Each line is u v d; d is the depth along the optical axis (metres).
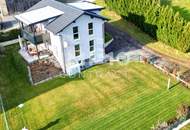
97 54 49.41
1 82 45.53
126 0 62.12
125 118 36.78
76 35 45.62
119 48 53.84
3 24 64.56
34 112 38.72
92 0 76.81
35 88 43.62
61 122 36.72
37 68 47.78
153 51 52.41
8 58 52.34
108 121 36.44
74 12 45.44
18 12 69.69
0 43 55.84
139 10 58.19
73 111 38.50
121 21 64.94
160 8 52.75
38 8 52.94
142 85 42.94
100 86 43.28
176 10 68.31
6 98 41.72
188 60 49.03
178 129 34.66
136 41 56.22
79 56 47.78
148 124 35.56
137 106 38.72
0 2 66.88
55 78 45.75
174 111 37.34
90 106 39.28
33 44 50.12
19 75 47.06
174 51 51.94
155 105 38.72
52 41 48.03
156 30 54.56
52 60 49.25
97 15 45.72
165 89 41.75
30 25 45.59
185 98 39.66
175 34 50.38
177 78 43.62
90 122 36.50
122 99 40.25
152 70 46.62
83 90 42.56
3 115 38.47
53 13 47.94
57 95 41.81
